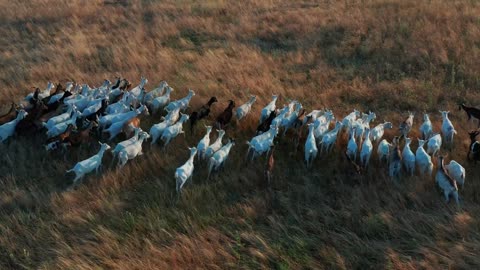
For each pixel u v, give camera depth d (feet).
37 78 55.67
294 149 40.04
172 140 40.93
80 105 45.37
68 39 67.82
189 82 53.67
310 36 66.74
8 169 37.45
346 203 33.09
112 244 29.45
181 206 33.27
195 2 83.92
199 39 68.59
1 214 32.55
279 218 32.01
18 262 28.68
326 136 38.83
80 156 38.99
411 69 55.98
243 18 74.64
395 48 60.59
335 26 68.69
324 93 50.93
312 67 58.49
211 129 41.47
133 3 84.07
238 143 41.14
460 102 48.34
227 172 36.91
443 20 67.05
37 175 36.94
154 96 48.08
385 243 29.27
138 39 67.46
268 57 60.80
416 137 41.70
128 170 36.55
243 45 64.59
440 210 31.63
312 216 31.91
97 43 66.28
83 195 34.17
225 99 49.16
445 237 29.37
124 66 59.06
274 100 45.85
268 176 35.01
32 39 69.00
